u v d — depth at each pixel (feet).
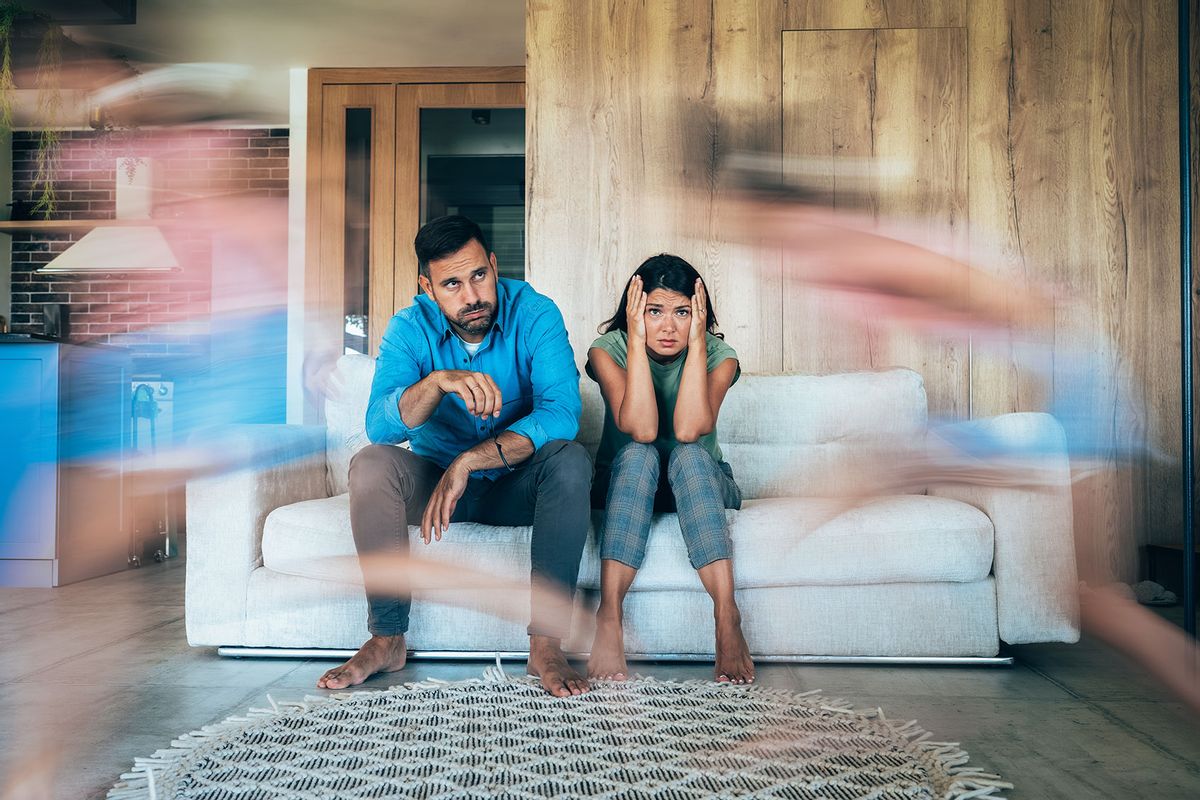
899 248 10.63
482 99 16.16
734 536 6.37
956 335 10.60
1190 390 6.27
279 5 13.84
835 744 4.49
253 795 3.83
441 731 4.71
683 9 10.76
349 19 14.34
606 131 10.72
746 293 10.65
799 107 10.69
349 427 8.23
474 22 14.43
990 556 6.41
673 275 6.54
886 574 6.36
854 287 10.63
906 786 3.87
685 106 10.73
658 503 6.70
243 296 19.04
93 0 13.71
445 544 6.44
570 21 10.78
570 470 5.88
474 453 5.97
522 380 6.63
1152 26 10.58
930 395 10.57
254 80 16.75
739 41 10.73
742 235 10.68
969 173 10.64
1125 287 10.55
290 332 16.14
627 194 10.69
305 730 4.73
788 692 5.50
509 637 6.47
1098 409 10.50
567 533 5.85
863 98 10.69
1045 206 10.60
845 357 10.61
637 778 4.00
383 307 16.12
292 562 6.59
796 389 8.18
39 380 10.86
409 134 16.20
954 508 6.46
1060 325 10.55
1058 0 10.62
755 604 6.44
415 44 15.31
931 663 6.46
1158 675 6.16
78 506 11.35
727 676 5.74
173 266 17.49
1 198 18.42
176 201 18.92
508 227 16.17
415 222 16.16
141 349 18.83
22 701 5.47
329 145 16.25
